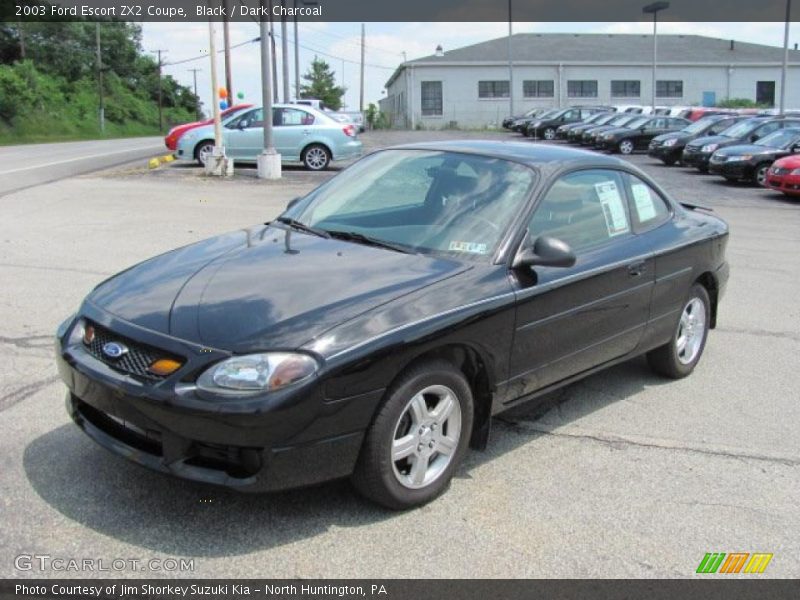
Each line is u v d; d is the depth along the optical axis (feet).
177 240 32.22
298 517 11.37
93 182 53.42
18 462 12.62
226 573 10.03
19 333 19.36
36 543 10.46
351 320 10.96
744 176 62.75
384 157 16.53
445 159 15.49
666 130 101.45
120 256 28.76
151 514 11.25
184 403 10.16
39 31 238.89
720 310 24.48
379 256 13.08
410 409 11.48
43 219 36.73
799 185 52.75
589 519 11.78
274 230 14.94
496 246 13.19
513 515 11.78
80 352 11.55
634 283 15.42
